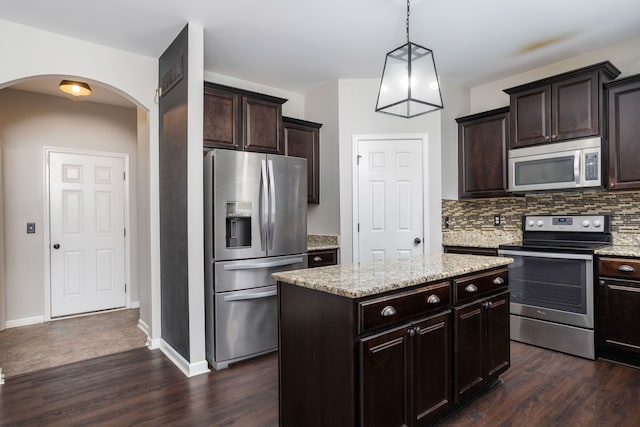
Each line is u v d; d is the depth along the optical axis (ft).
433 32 9.68
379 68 12.06
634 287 8.79
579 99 9.98
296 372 6.07
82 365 9.39
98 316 13.84
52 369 9.14
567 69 11.48
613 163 9.58
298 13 8.65
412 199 12.78
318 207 13.83
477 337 7.04
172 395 7.77
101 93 13.32
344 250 12.90
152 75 10.69
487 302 7.34
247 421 6.75
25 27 8.83
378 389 5.27
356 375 5.08
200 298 9.00
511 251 10.91
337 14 8.73
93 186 14.40
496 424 6.53
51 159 13.56
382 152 12.91
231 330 9.34
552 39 10.12
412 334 5.78
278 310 6.47
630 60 10.23
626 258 8.91
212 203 9.19
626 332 8.91
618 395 7.54
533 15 8.85
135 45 9.97
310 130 13.51
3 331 12.12
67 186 13.87
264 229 9.89
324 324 5.51
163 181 10.39
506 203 12.92
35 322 13.03
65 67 9.35
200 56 9.09
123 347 10.67
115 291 14.83
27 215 13.03
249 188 9.67
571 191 10.71
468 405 7.15
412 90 6.42
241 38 9.89
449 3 8.30
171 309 9.92
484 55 11.16
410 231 12.76
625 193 10.31
